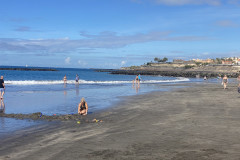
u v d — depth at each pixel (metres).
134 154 5.66
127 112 12.59
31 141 7.02
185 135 7.40
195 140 6.80
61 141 6.96
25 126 9.19
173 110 12.96
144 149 6.04
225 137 7.08
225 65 185.50
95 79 75.19
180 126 8.75
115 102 17.11
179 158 5.32
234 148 5.98
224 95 21.23
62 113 12.62
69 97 20.62
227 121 9.58
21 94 22.88
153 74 131.50
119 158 5.40
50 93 24.27
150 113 12.07
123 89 30.58
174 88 32.31
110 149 6.09
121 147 6.26
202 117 10.57
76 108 14.45
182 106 14.45
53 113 12.60
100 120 10.28
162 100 17.89
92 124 9.48
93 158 5.43
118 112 12.66
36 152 5.95
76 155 5.66
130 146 6.34
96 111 13.06
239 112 11.91
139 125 9.12
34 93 24.06
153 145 6.39
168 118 10.51
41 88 31.27
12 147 6.43
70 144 6.62
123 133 7.84
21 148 6.32
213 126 8.65
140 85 40.09
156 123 9.44
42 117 10.92
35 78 71.25
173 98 19.16
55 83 43.97
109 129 8.50
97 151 5.95
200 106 14.26
